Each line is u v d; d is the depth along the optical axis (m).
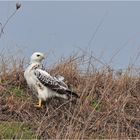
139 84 17.44
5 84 16.78
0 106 15.79
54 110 15.76
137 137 15.20
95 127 15.34
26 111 15.73
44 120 15.38
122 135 15.05
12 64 17.23
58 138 14.34
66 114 15.81
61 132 14.50
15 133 14.63
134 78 17.55
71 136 14.30
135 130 15.60
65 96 16.12
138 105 16.64
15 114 15.60
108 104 16.22
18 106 15.83
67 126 15.19
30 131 14.94
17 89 16.73
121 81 17.11
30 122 15.36
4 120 15.43
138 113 16.38
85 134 14.98
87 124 15.02
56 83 16.05
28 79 16.11
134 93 17.17
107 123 15.64
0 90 16.45
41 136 14.88
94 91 16.88
